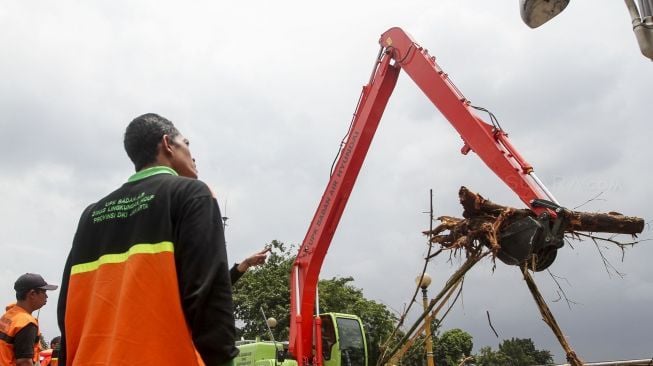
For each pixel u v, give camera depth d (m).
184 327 2.06
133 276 2.12
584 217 7.03
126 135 2.63
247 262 3.47
